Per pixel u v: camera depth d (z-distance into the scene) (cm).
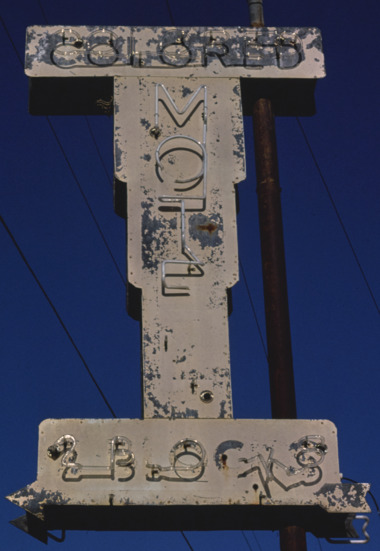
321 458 1085
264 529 1093
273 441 1089
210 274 1162
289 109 1302
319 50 1284
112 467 1067
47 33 1269
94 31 1270
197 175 1200
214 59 1262
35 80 1255
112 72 1252
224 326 1141
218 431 1089
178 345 1130
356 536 1088
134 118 1225
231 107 1239
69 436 1074
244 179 1206
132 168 1202
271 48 1278
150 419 1089
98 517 1080
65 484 1062
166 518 1088
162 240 1172
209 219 1184
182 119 1229
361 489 1081
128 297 1191
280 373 1138
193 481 1070
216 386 1114
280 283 1181
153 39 1266
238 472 1077
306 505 1070
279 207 1221
